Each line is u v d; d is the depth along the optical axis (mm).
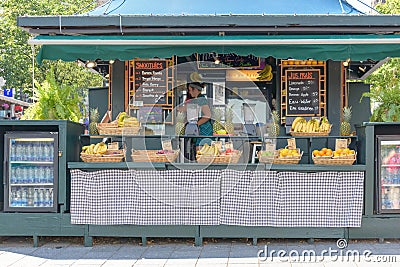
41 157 7324
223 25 7430
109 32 7520
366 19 7371
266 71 9047
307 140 8695
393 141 7109
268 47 7211
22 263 6359
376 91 7832
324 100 8898
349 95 9992
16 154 7312
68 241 7609
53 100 7953
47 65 23219
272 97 9094
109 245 7340
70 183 7457
